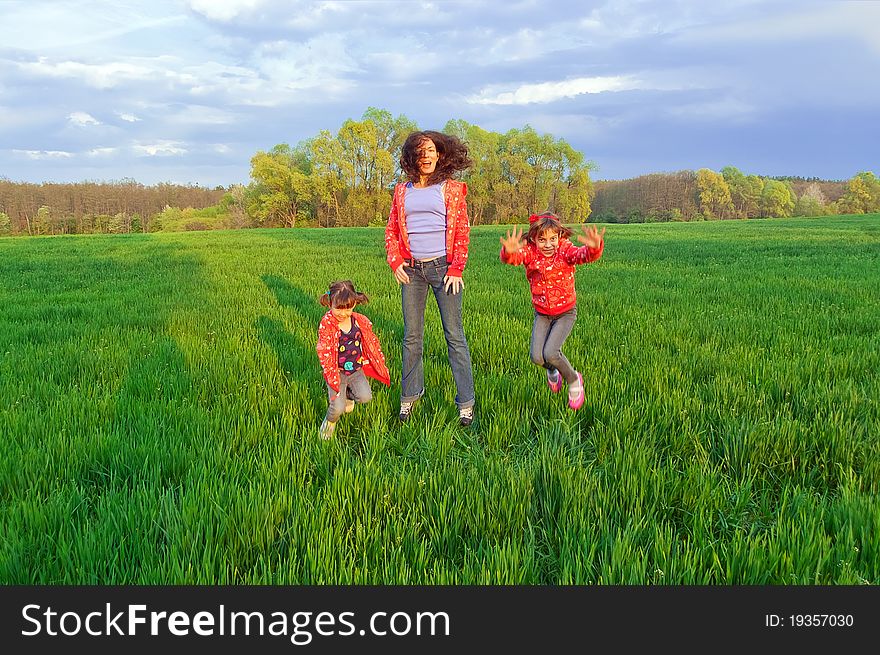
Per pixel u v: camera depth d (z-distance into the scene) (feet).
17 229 362.33
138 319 28.60
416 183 15.52
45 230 367.25
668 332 24.43
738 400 15.81
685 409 14.99
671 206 412.77
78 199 385.29
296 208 288.51
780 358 19.72
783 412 15.05
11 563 8.80
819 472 12.46
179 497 10.75
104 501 10.60
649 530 10.01
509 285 41.50
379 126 287.07
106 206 399.44
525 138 298.97
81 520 10.25
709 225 184.34
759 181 422.41
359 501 10.75
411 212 15.24
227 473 11.68
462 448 14.14
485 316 28.07
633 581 8.61
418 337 15.51
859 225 160.04
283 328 26.27
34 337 24.98
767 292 36.40
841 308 29.66
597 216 430.61
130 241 112.27
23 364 19.61
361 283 42.29
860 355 20.10
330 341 13.74
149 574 8.64
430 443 13.53
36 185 377.50
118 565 9.09
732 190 420.77
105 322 28.07
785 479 12.25
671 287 40.19
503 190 299.17
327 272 50.39
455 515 10.37
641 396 16.26
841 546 9.14
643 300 33.99
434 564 9.11
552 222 14.92
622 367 19.36
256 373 18.58
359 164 283.38
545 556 9.62
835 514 10.05
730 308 30.71
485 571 8.73
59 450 12.57
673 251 75.05
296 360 20.42
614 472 11.94
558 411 15.70
